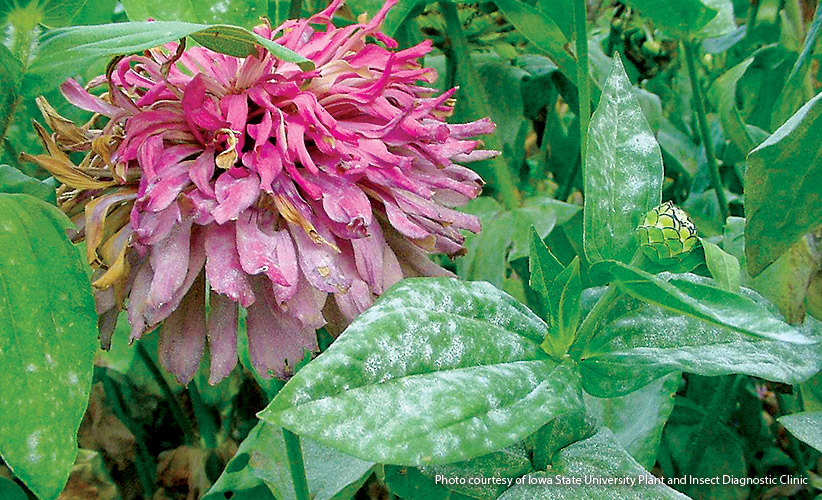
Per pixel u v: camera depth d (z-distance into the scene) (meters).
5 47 0.22
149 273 0.23
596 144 0.25
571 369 0.24
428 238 0.25
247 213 0.23
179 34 0.21
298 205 0.23
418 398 0.20
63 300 0.22
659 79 0.58
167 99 0.25
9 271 0.21
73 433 0.22
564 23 0.41
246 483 0.33
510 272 0.47
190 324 0.24
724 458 0.38
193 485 0.42
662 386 0.31
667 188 0.55
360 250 0.24
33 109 0.34
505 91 0.46
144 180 0.23
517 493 0.24
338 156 0.24
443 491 0.29
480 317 0.23
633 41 0.56
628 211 0.25
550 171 0.54
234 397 0.42
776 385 0.36
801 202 0.24
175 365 0.24
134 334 0.23
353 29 0.26
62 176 0.24
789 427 0.26
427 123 0.26
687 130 0.54
